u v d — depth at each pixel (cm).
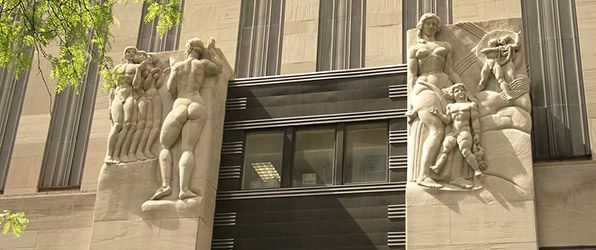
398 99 2334
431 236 2019
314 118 2378
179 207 2195
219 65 2397
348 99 2380
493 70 2189
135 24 2753
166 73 2406
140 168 2284
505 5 2503
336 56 2548
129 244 2189
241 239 2248
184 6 2748
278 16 2662
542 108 2295
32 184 2525
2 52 1702
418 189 2078
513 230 1983
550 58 2373
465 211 2025
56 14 1717
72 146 2572
